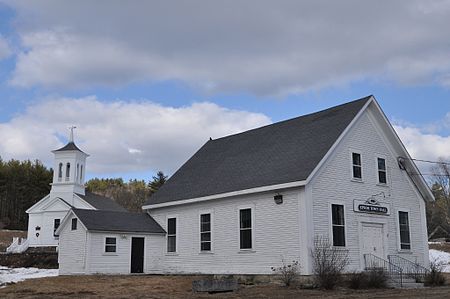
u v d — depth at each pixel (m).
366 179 26.55
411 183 29.17
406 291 20.48
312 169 23.42
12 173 103.12
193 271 29.09
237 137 33.75
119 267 30.11
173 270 30.52
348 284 22.56
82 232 29.81
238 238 26.52
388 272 24.30
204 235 28.83
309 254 22.83
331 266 22.31
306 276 22.67
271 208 24.97
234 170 28.92
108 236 30.05
